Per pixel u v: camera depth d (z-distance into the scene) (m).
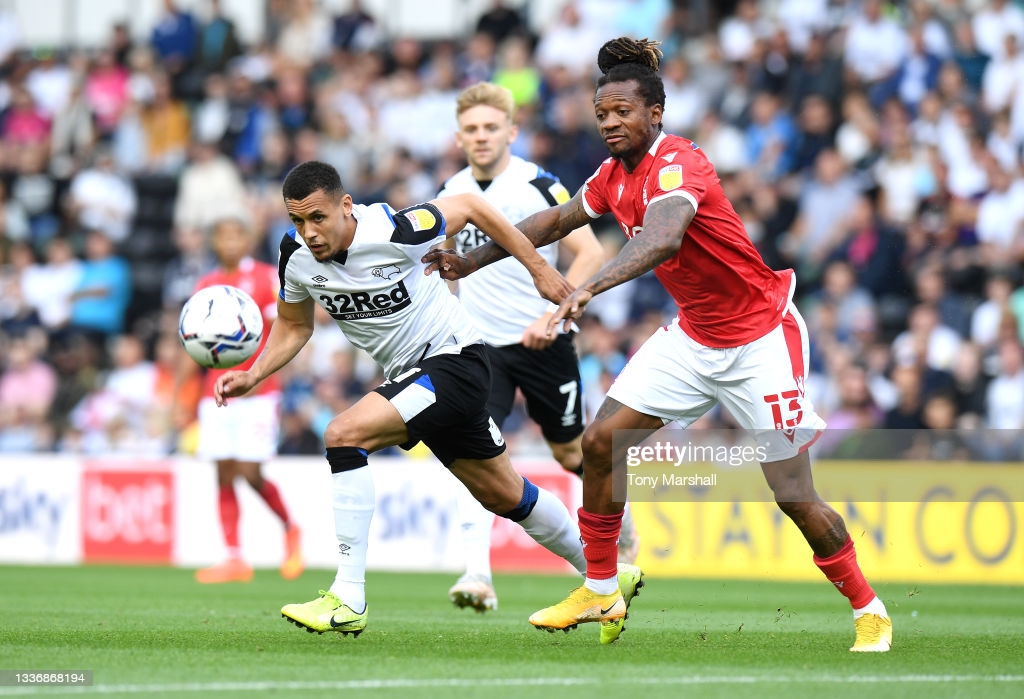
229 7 76.25
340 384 49.94
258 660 18.02
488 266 26.67
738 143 55.78
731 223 19.27
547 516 21.88
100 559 47.16
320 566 44.44
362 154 62.59
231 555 36.59
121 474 46.88
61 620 24.86
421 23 72.62
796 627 24.41
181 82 71.12
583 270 26.38
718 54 58.78
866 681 16.36
